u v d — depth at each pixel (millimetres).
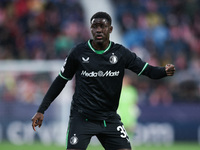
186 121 48625
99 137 19172
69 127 18953
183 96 50562
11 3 65125
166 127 48281
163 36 64250
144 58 58844
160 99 50594
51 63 49031
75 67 19109
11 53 58219
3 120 46781
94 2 69812
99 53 18750
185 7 70062
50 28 62500
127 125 38562
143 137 47594
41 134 46875
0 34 60812
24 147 40344
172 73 18781
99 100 18719
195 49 64062
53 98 19375
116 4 70500
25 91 47969
